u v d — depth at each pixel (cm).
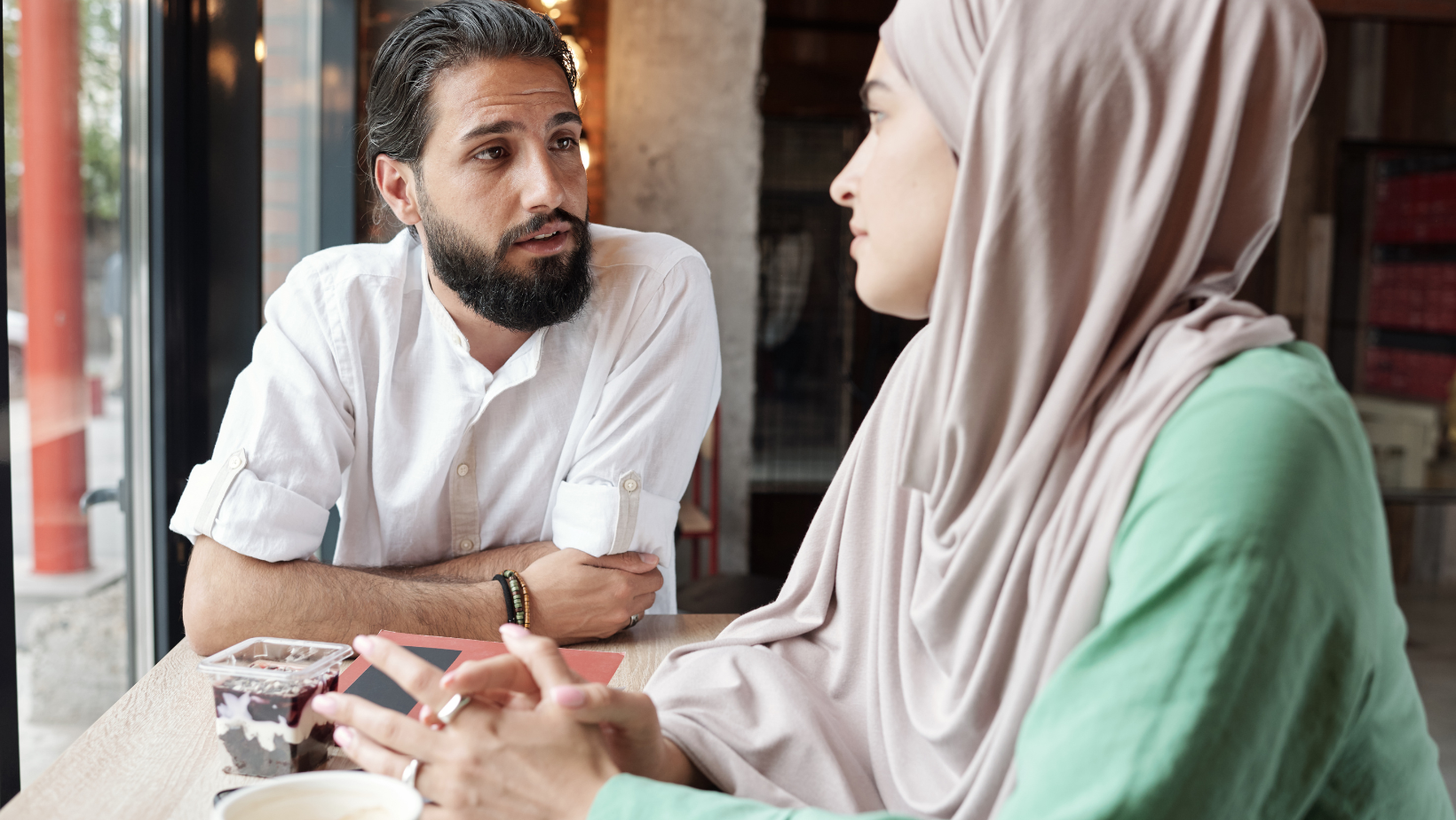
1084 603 60
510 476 145
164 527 211
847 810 76
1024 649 65
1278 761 53
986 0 64
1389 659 58
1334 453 55
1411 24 593
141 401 208
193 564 123
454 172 128
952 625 71
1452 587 575
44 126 170
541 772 67
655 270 145
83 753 86
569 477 138
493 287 130
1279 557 52
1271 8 62
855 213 75
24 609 164
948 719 70
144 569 208
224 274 223
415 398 142
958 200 64
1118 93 62
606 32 448
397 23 327
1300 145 598
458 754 68
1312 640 53
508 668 71
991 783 65
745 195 457
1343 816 60
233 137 221
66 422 177
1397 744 62
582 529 130
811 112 584
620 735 73
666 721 81
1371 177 601
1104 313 62
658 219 455
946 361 67
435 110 128
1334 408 57
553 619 122
